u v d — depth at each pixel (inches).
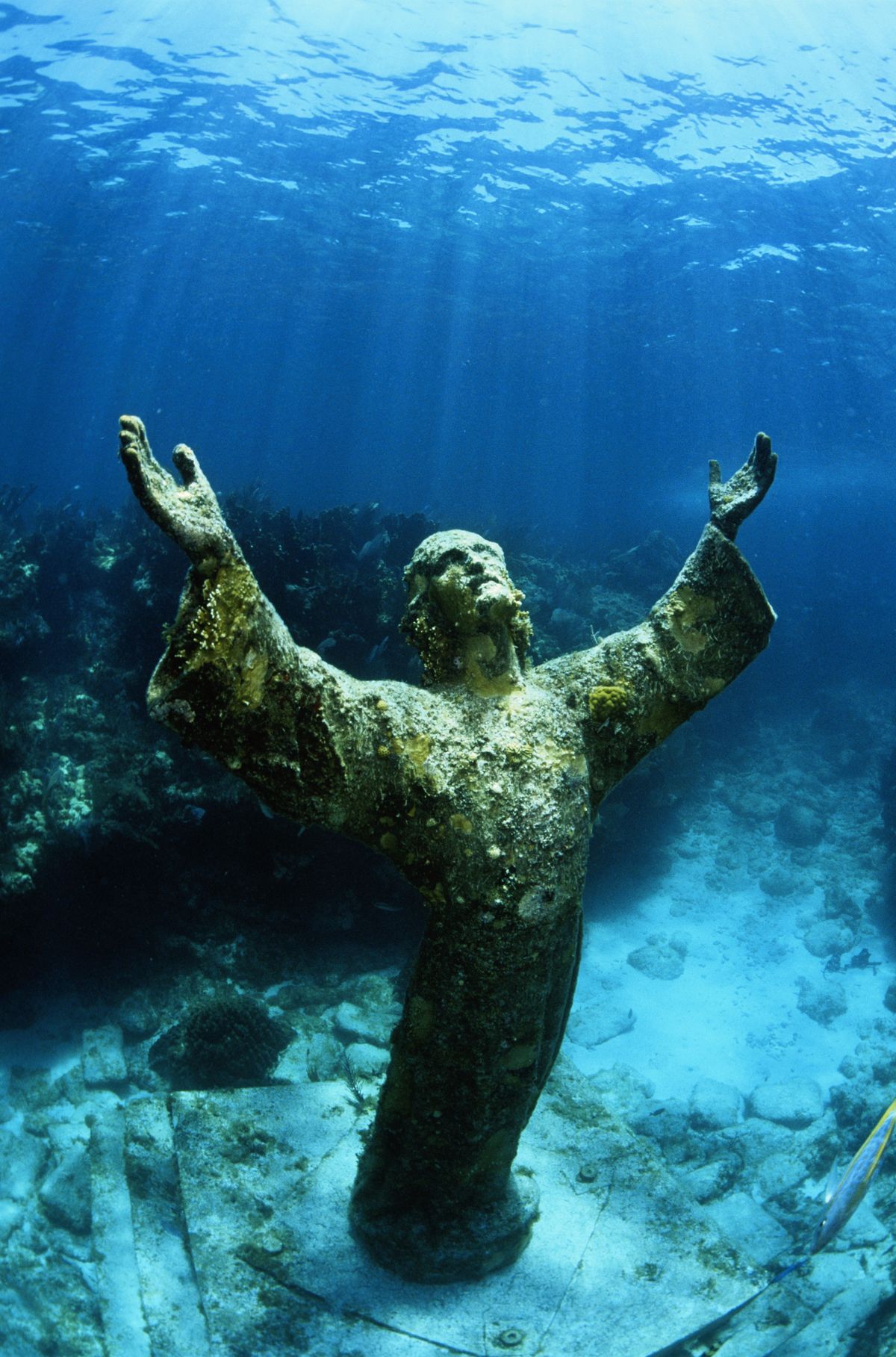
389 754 116.2
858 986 410.3
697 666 133.3
